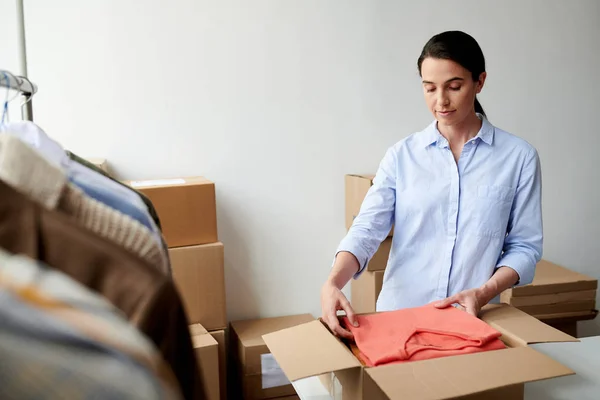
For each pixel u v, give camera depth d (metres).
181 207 2.34
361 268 1.64
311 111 2.73
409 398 0.95
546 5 2.96
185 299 2.38
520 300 2.64
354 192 2.70
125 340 0.41
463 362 1.08
